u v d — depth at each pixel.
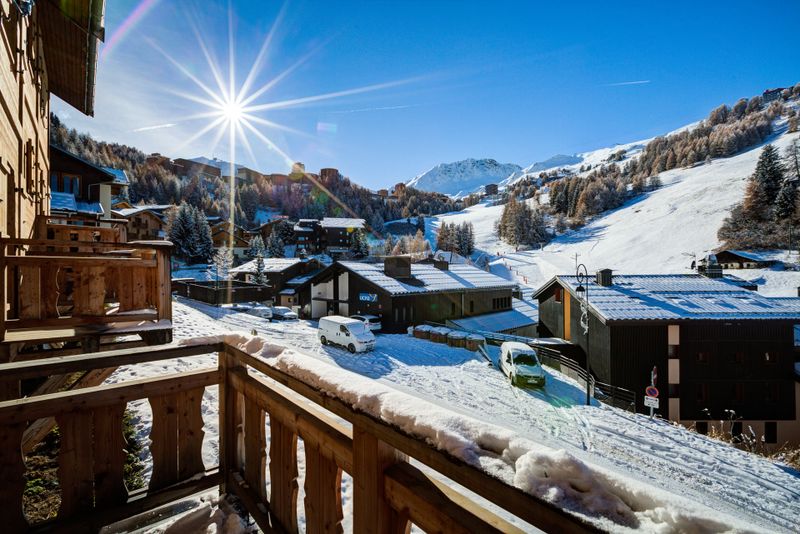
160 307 4.71
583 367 21.03
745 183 92.31
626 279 24.16
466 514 1.10
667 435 11.66
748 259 56.72
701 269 25.41
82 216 14.36
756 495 8.55
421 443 1.15
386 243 94.56
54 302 4.26
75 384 4.03
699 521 0.70
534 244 109.06
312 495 1.90
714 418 18.70
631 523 0.76
